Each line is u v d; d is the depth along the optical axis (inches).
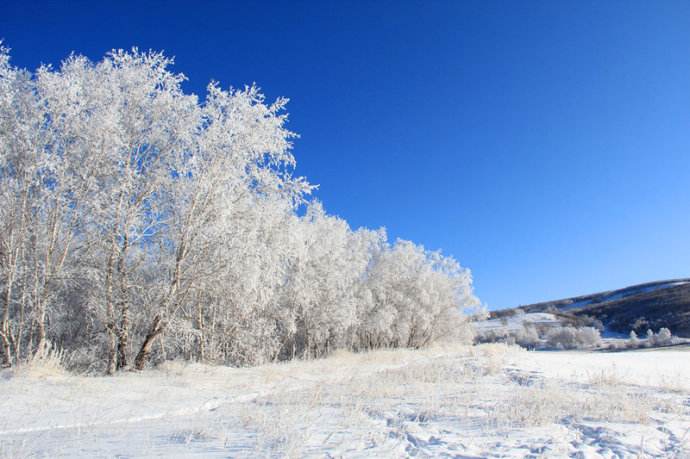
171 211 655.1
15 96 581.3
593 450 205.3
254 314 897.5
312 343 1167.6
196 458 192.4
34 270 589.0
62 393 385.1
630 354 1135.0
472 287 1797.5
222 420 292.8
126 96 639.1
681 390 429.4
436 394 392.8
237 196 666.2
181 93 663.1
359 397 377.7
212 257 642.8
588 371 593.0
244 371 615.5
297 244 741.9
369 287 1461.6
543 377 516.1
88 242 625.6
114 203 602.9
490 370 571.8
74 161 598.2
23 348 631.2
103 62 637.9
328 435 237.9
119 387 431.5
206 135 635.5
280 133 694.5
